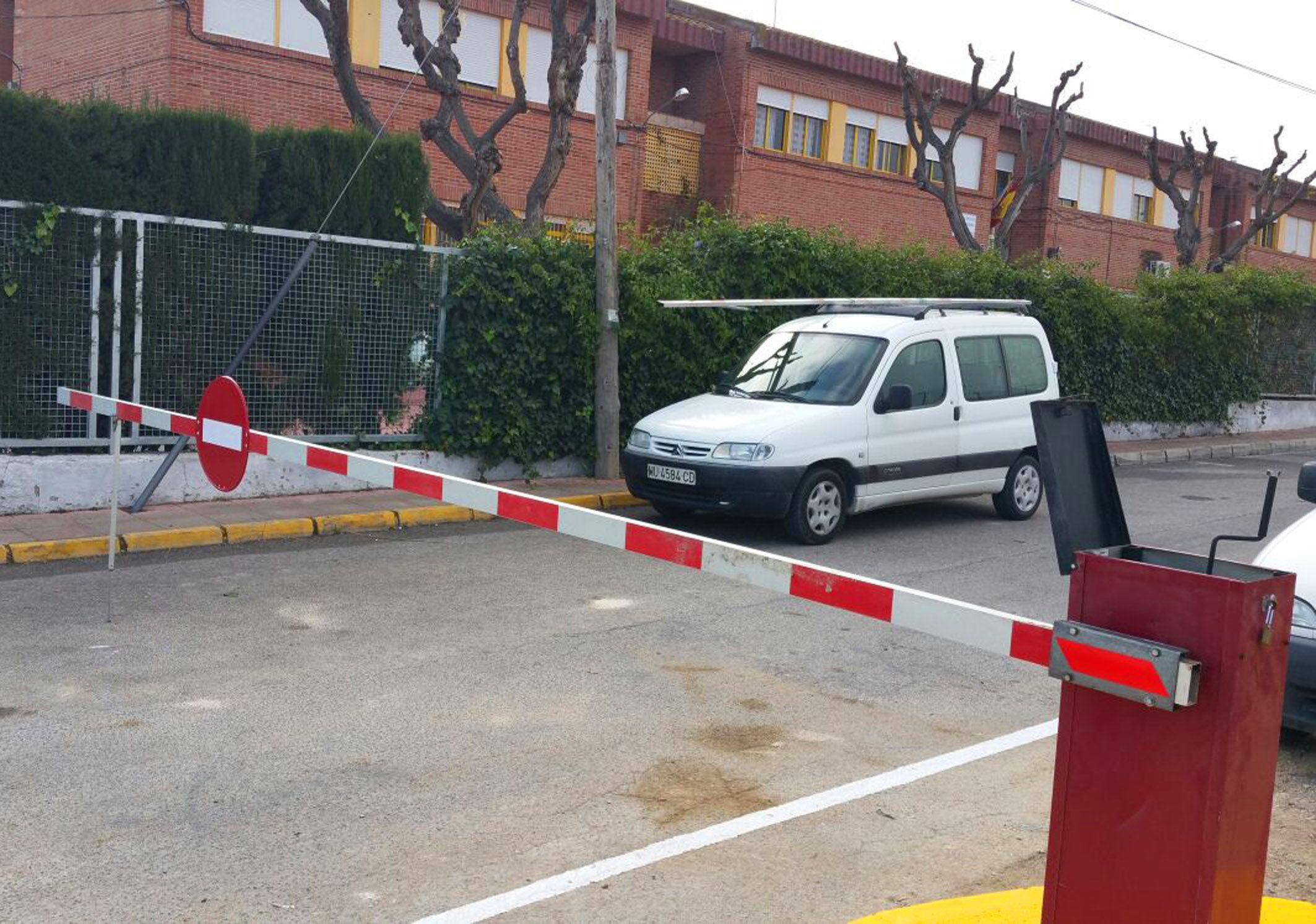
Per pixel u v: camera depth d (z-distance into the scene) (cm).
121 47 1858
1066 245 3238
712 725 574
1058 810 263
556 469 1316
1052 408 315
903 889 412
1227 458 1948
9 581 823
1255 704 241
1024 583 927
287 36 1870
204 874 408
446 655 677
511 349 1254
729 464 1008
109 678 617
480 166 1434
